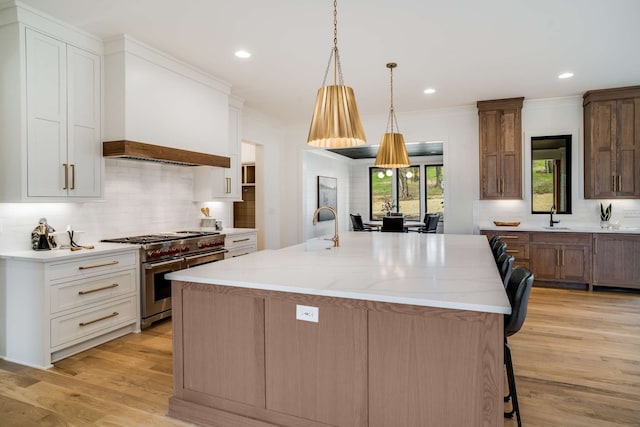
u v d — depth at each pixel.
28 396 2.36
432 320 1.57
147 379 2.57
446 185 5.92
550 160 5.46
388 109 5.94
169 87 3.79
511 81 4.59
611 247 4.83
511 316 1.81
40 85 2.94
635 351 2.98
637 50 3.67
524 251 5.20
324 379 1.77
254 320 1.90
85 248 3.19
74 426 2.04
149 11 2.88
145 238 3.80
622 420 2.06
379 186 10.93
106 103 3.41
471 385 1.52
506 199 5.40
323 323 1.76
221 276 1.97
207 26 3.13
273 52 3.68
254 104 5.58
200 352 2.04
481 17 3.00
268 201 6.51
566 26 3.15
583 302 4.41
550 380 2.52
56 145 3.06
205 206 5.05
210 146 4.34
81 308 2.98
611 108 4.90
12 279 2.86
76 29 3.15
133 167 4.05
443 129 5.93
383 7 2.83
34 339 2.78
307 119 6.54
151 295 3.57
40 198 2.95
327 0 2.72
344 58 3.83
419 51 3.66
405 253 2.80
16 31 2.80
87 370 2.71
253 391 1.92
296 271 2.10
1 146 2.90
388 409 1.65
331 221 9.65
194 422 2.05
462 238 3.91
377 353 1.66
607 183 4.94
